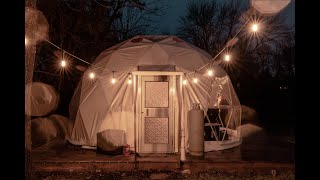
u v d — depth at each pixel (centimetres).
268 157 953
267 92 2545
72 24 1736
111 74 1132
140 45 1188
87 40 1844
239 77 2766
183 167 880
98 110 1101
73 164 876
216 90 1174
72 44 1789
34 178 659
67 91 1853
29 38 648
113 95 1100
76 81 1830
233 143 1129
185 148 1006
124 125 1062
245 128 1798
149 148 996
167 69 1084
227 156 969
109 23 2005
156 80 1011
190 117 944
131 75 1087
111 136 981
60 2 1573
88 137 1090
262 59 3181
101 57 1260
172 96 1007
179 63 1130
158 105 1008
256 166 870
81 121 1128
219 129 1127
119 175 841
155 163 880
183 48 1195
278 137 1401
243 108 2433
